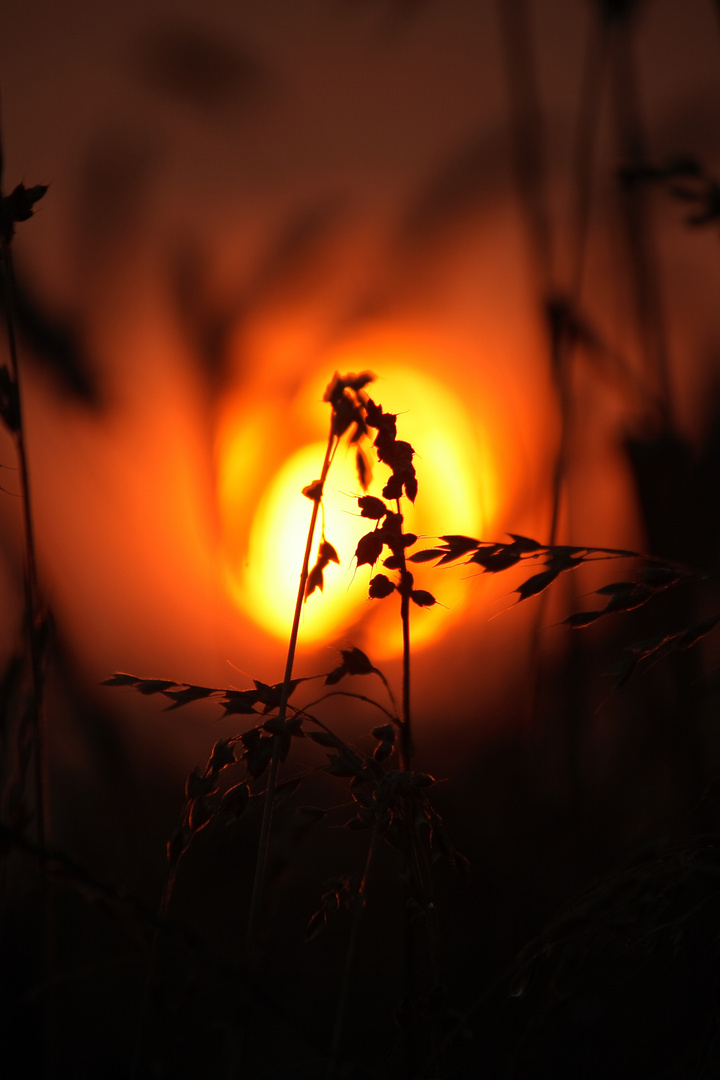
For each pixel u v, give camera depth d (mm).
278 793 1480
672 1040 1548
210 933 1583
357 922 1475
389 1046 1562
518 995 1479
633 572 1492
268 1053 1561
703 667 1604
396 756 1516
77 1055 1548
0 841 1495
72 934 1596
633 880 1477
